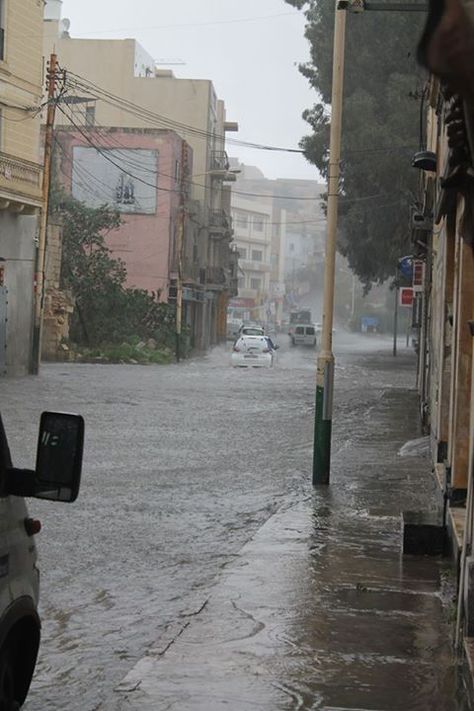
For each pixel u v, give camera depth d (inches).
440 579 335.6
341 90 517.7
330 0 1968.5
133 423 863.7
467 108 87.0
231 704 217.0
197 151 2903.5
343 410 1031.6
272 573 340.8
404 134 1811.0
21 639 185.2
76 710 220.8
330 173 520.1
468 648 241.3
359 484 549.0
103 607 310.5
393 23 1814.7
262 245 5211.6
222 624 279.1
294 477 583.5
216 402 1088.2
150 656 250.5
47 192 1441.9
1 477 169.3
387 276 2450.8
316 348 3161.9
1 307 1381.6
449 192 410.6
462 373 410.6
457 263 434.6
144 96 2896.2
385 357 2546.8
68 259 2160.4
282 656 251.1
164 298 2502.5
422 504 485.7
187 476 587.5
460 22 79.7
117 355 1988.2
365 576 338.0
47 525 435.5
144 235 2501.2
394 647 260.2
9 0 1396.4
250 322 4148.6
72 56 2898.6
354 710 214.2
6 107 1414.9
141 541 409.1
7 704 173.3
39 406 968.9
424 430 819.4
